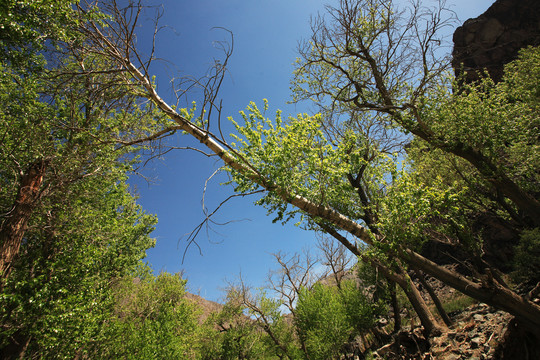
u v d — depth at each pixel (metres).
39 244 9.61
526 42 24.23
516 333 8.51
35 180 6.64
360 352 19.08
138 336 15.70
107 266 13.51
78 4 5.46
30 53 6.85
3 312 7.74
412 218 7.43
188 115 6.48
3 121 7.19
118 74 6.04
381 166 9.33
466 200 13.88
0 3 5.86
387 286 18.33
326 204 7.69
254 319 30.19
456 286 7.61
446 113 11.04
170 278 23.92
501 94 12.40
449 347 11.30
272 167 6.90
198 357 26.16
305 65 12.05
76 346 9.11
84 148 7.47
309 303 23.92
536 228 13.52
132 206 15.34
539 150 11.28
